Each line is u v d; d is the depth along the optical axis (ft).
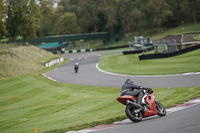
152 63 363.15
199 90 131.44
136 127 69.05
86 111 122.72
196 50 398.01
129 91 78.07
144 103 77.30
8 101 213.25
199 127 61.93
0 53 476.54
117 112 100.89
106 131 68.80
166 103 100.99
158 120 74.64
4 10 654.12
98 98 174.09
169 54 390.01
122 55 550.36
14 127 105.60
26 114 143.84
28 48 616.39
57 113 132.46
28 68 462.19
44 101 200.64
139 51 544.21
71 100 190.80
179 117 74.69
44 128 88.53
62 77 338.54
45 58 589.73
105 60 499.51
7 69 424.46
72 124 87.20
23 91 256.73
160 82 210.79
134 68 341.21
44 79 329.93
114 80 265.34
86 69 398.83
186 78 209.87
